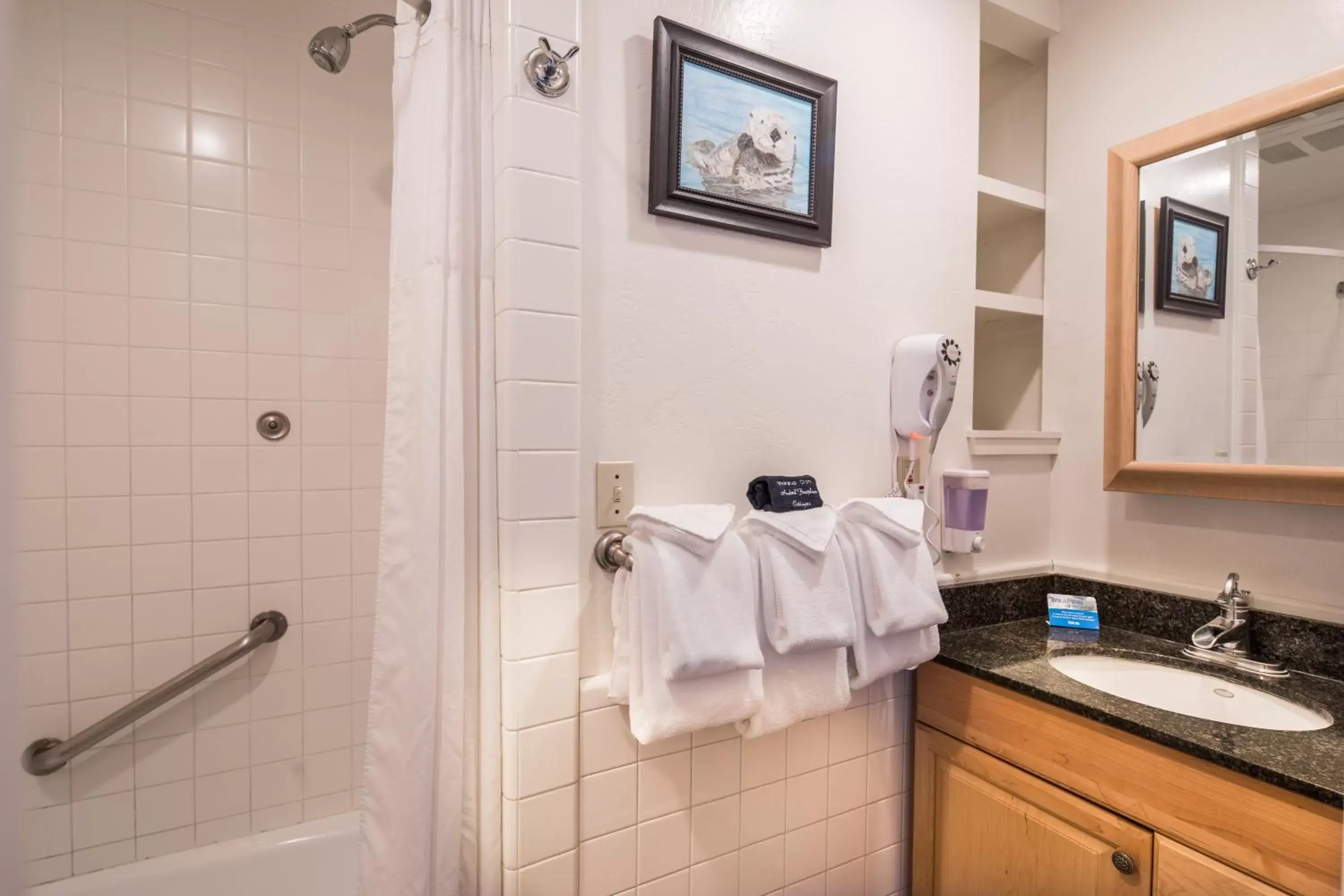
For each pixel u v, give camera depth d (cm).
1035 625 148
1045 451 159
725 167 110
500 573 95
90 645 141
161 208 144
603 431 103
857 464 130
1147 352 141
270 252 155
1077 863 102
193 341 148
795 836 121
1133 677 126
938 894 127
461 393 94
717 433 113
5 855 31
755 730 99
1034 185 170
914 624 111
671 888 107
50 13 135
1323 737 89
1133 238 142
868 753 130
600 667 103
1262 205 124
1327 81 114
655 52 103
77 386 138
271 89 154
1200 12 135
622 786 103
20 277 134
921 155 139
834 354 127
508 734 93
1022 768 112
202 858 146
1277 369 121
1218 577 131
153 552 145
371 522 167
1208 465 129
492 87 96
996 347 180
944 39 143
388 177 167
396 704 94
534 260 93
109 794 143
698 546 93
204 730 151
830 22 126
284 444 157
